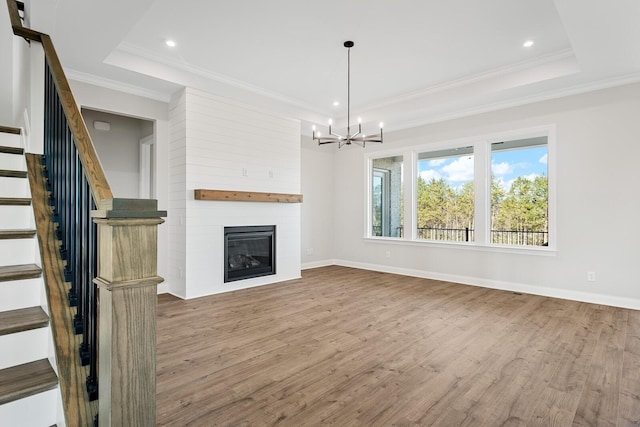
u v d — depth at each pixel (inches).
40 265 67.8
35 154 88.0
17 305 63.4
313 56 155.3
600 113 161.9
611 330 127.4
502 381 89.7
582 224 167.2
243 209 195.2
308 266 262.1
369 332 125.3
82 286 54.5
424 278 225.0
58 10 105.1
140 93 172.2
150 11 119.8
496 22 126.6
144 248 39.7
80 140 52.0
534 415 74.9
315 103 220.7
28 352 56.9
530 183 188.9
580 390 85.2
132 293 38.9
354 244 267.7
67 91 65.2
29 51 97.7
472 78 178.2
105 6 103.4
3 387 49.3
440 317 142.8
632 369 96.2
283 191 215.9
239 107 192.7
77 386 49.7
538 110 179.9
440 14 121.3
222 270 185.8
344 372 94.3
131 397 39.1
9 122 131.5
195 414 74.5
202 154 176.9
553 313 148.3
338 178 277.9
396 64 163.0
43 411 51.3
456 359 102.8
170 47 147.4
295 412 75.6
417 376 92.2
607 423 71.9
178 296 175.8
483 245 200.5
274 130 210.8
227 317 142.2
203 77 175.9
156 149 179.5
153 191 183.5
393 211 249.1
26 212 78.2
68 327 56.2
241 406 77.8
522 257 187.5
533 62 158.6
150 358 40.3
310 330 127.1
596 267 163.8
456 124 211.6
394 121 227.3
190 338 118.9
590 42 123.1
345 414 75.0
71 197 59.4
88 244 50.2
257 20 125.6
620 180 157.2
